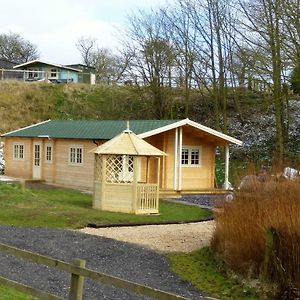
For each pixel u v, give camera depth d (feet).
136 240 44.83
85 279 32.14
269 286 29.27
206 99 130.11
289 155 102.37
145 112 134.31
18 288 20.03
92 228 50.49
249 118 122.31
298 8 82.38
